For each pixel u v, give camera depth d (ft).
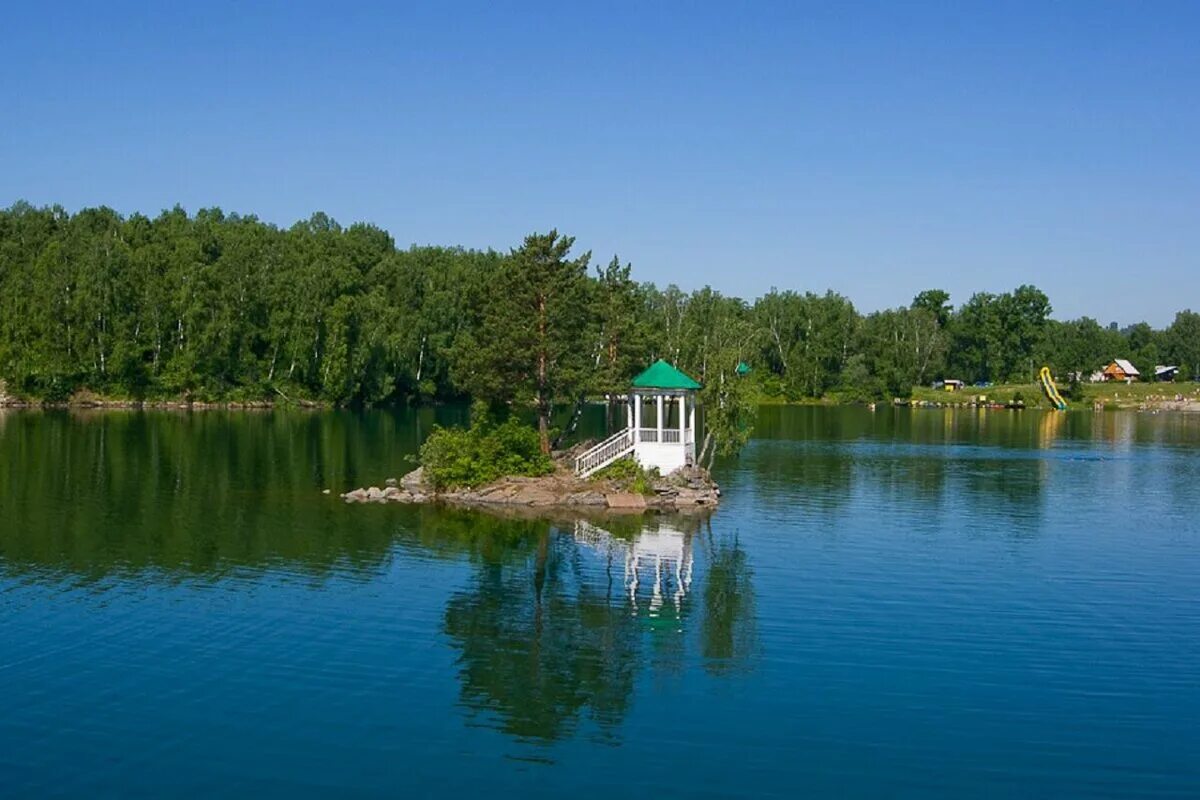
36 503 162.40
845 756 71.82
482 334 196.65
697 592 113.70
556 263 192.65
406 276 494.18
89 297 403.13
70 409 386.73
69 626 97.86
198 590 111.24
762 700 81.71
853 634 98.84
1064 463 251.39
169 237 497.87
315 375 437.17
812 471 225.97
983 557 134.00
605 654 92.32
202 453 238.89
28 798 64.59
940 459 256.11
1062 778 68.90
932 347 612.70
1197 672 88.69
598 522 155.74
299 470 210.38
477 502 170.91
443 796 65.62
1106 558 134.10
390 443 273.33
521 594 111.96
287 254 472.44
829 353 552.00
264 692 82.02
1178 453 281.33
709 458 248.93
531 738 74.28
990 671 88.53
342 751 71.72
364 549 133.08
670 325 489.67
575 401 206.18
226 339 419.33
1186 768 70.44
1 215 504.43
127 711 77.97
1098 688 84.84
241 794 65.51
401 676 86.12
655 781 67.97
